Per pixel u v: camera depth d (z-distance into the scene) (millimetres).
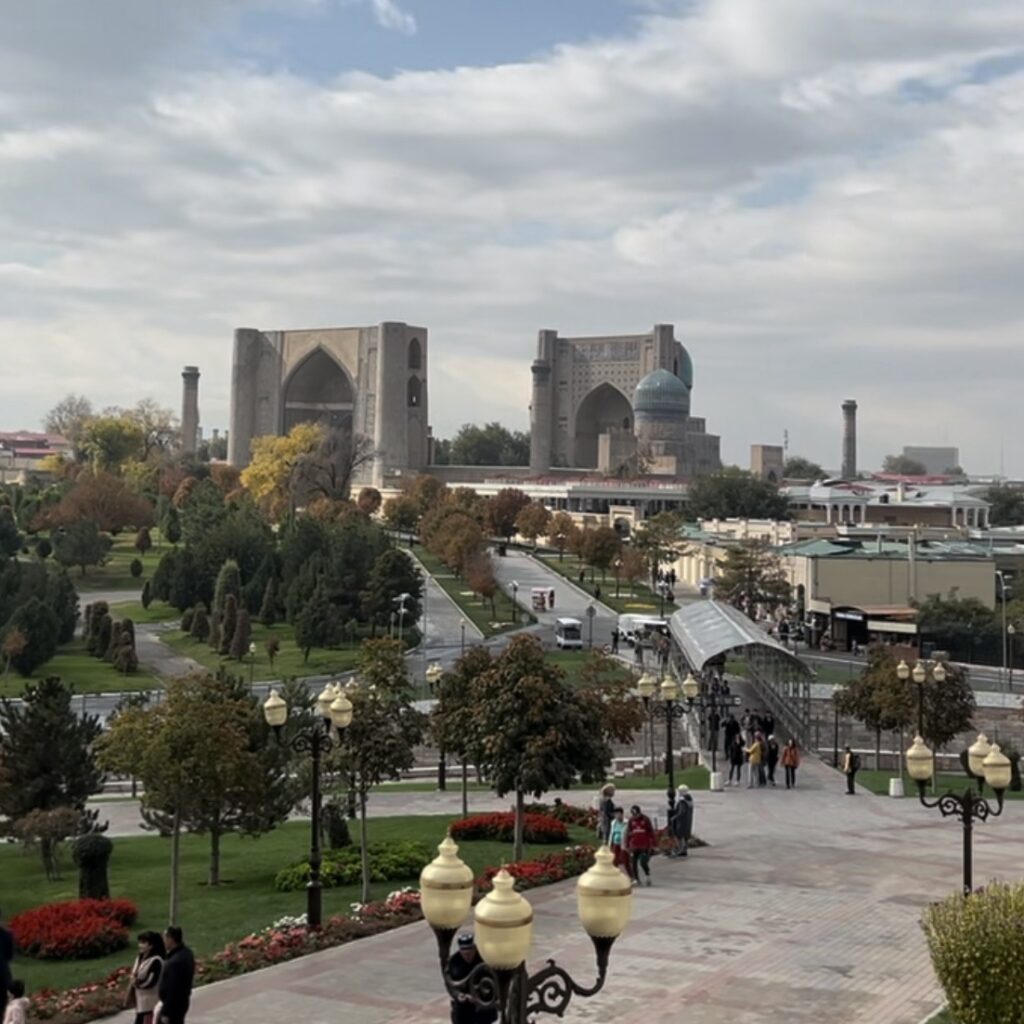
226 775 28656
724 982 21141
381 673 33156
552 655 92062
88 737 37344
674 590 138250
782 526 144750
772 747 47000
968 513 176625
